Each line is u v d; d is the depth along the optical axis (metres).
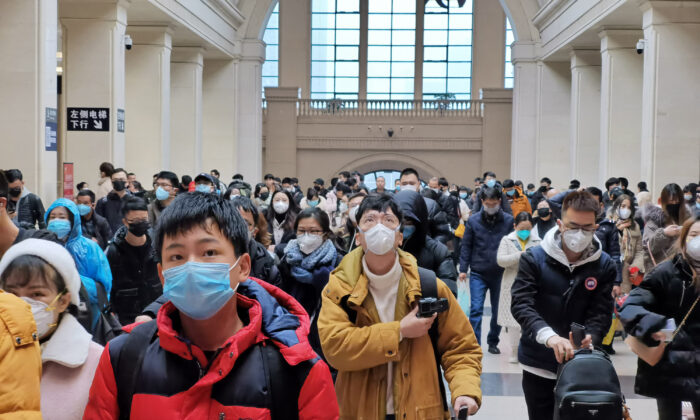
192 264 1.89
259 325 2.00
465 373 3.10
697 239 3.47
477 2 31.89
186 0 18.91
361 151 29.66
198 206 1.96
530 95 24.83
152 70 18.44
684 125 14.63
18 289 2.70
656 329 3.38
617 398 3.30
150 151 18.48
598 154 20.97
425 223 4.43
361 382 3.20
